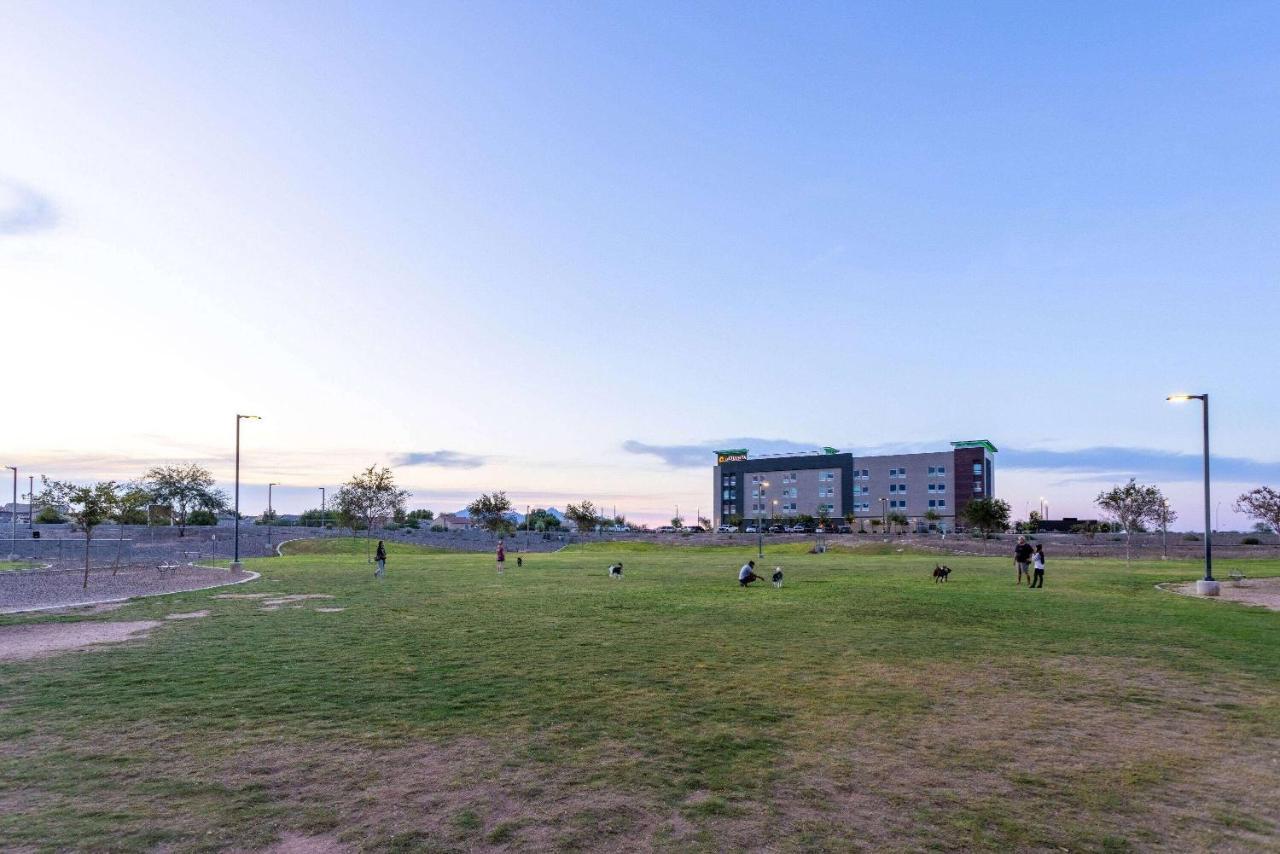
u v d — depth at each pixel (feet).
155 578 119.96
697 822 21.75
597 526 378.53
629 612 70.90
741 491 569.23
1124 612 71.51
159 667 43.78
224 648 50.37
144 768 26.21
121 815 22.16
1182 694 37.93
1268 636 56.70
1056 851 20.17
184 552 204.03
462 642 52.90
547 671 42.65
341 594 89.76
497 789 24.29
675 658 46.80
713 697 36.60
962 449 494.59
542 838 20.62
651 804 23.08
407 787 24.45
